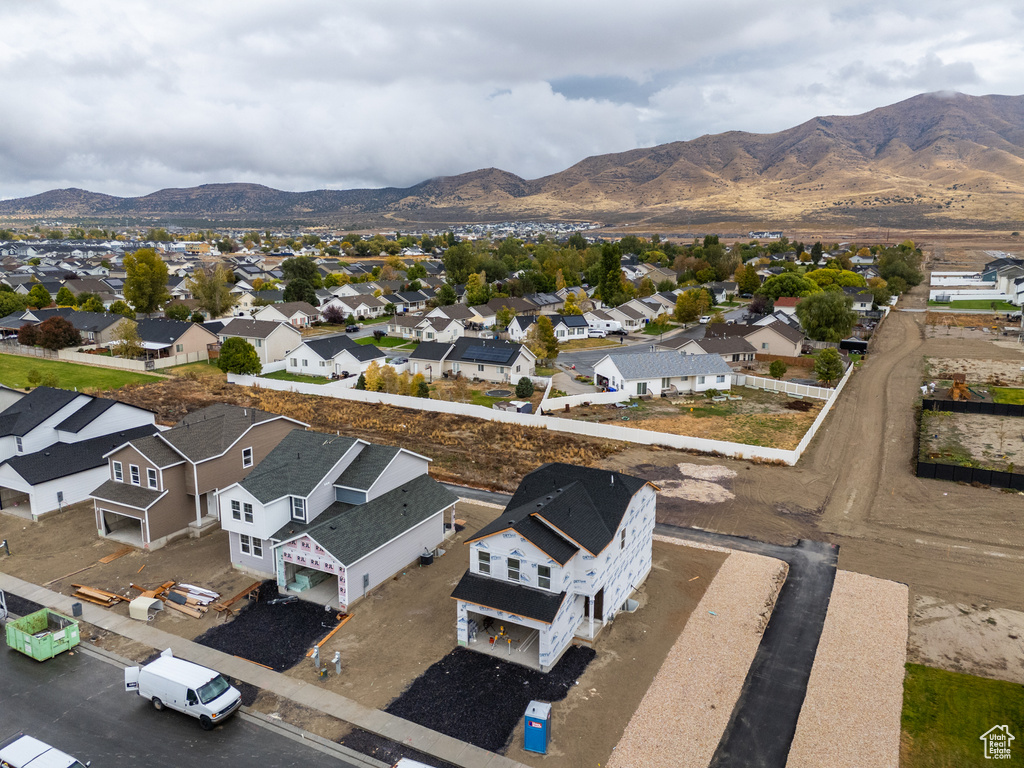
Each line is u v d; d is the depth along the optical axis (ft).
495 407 205.98
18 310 344.90
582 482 101.81
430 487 119.14
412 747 69.72
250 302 421.59
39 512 128.06
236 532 107.24
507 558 86.53
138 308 379.76
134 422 157.07
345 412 203.92
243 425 132.05
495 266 546.26
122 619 94.07
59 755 63.52
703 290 423.64
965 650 87.20
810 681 80.69
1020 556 113.29
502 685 79.87
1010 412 193.67
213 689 74.08
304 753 68.90
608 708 75.77
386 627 92.22
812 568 109.60
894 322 362.12
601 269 425.69
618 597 94.79
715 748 69.67
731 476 150.71
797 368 268.62
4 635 90.07
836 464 158.40
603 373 233.76
